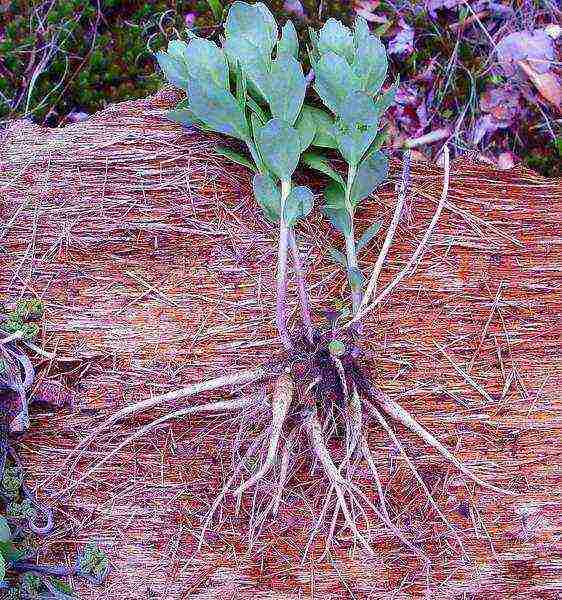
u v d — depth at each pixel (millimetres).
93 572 466
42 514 471
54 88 646
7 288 500
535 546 481
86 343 494
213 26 659
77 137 526
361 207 526
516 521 484
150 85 647
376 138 511
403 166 516
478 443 494
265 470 443
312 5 665
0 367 472
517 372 506
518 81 651
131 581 469
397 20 673
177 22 667
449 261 521
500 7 674
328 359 466
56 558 469
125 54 657
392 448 487
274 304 503
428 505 482
